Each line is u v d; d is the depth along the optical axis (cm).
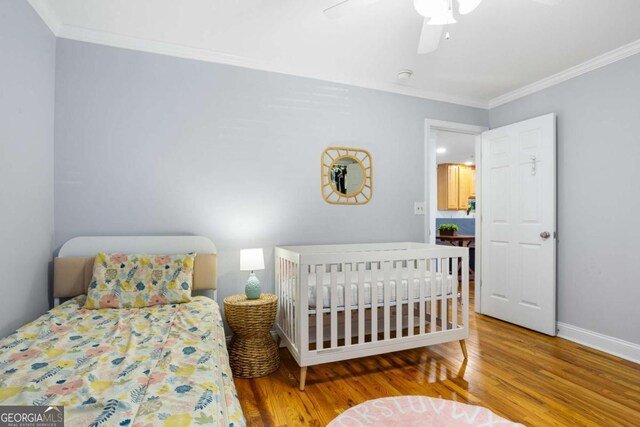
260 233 266
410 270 229
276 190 271
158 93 240
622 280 243
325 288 213
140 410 92
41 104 200
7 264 167
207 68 253
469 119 351
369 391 195
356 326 288
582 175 269
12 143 171
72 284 211
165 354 132
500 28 214
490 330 302
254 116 265
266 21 210
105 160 229
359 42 235
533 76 292
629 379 209
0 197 161
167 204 242
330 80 290
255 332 216
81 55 223
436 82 307
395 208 316
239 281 260
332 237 291
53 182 217
